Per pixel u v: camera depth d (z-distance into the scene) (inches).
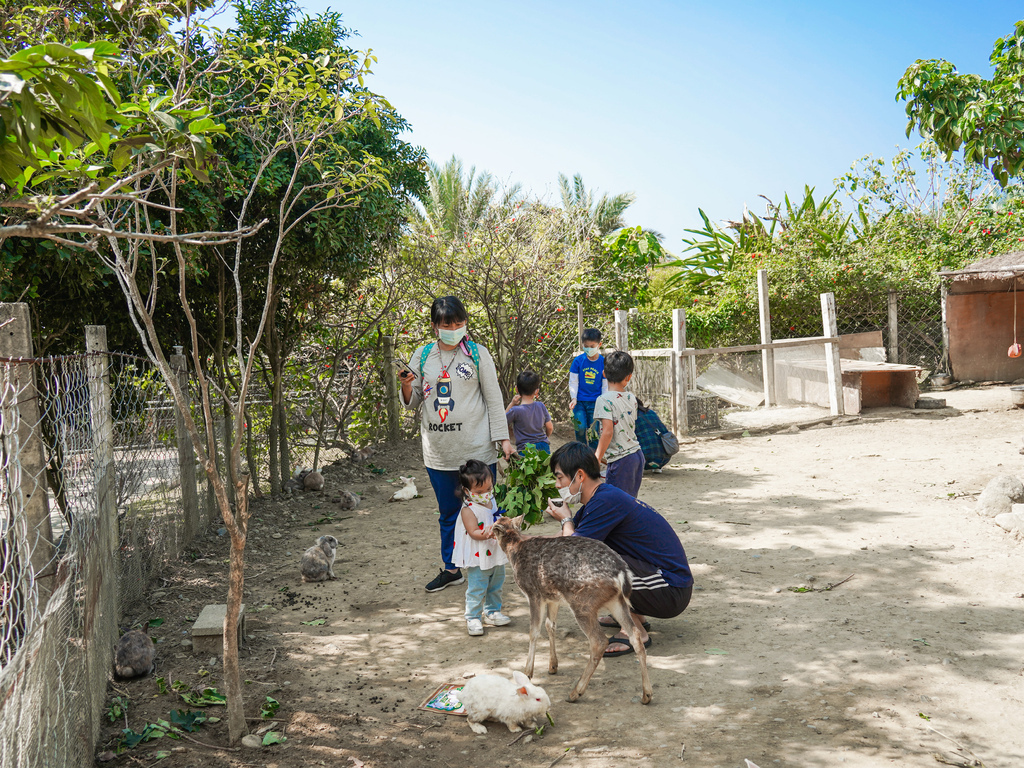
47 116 78.8
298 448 421.7
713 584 209.3
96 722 134.7
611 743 129.1
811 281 615.2
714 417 457.1
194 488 269.6
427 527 292.4
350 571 241.1
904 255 669.9
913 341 644.7
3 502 102.0
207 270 294.4
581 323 496.1
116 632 174.4
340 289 411.5
